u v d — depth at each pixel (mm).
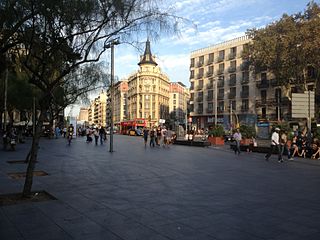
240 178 11531
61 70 9664
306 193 8984
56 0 7465
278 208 7289
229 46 67938
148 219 6301
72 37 8180
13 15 7664
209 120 71375
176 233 5523
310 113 21078
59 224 5938
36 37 8172
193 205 7438
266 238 5344
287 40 37938
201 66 74062
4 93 32812
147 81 111438
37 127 8242
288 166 15711
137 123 69625
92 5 7777
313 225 6062
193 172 12805
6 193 8453
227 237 5363
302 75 42500
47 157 17812
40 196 8227
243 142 28641
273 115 58156
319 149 19828
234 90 66438
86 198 8000
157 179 10938
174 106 136500
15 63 9070
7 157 17469
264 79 60062
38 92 31875
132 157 18281
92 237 5277
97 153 20578
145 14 7996
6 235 5344
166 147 28234
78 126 57875
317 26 35656
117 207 7172
